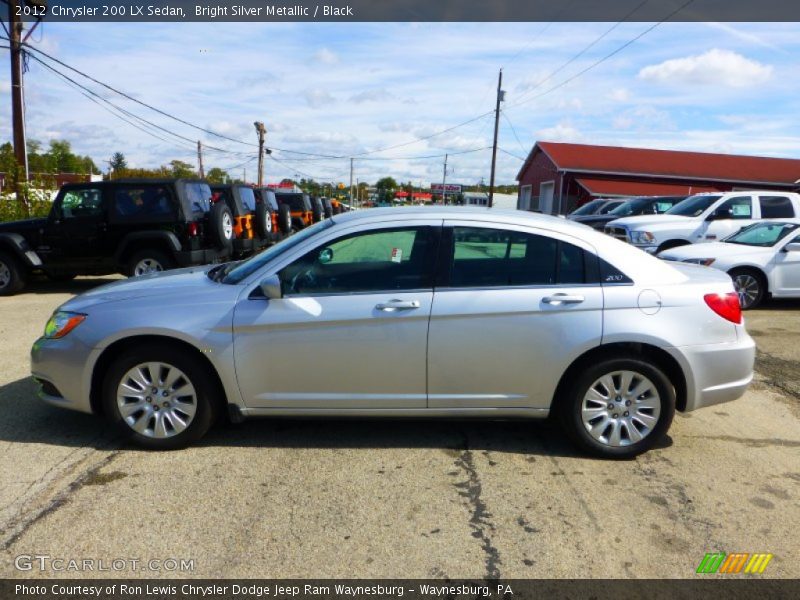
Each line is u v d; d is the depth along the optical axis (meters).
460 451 4.04
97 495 3.38
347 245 3.90
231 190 11.86
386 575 2.76
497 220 3.91
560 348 3.78
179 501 3.33
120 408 3.88
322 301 3.79
